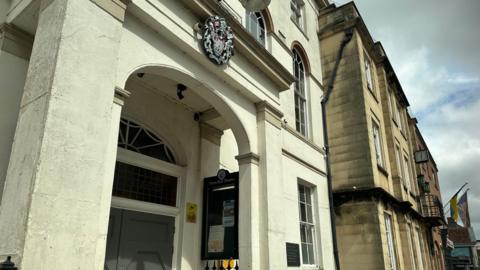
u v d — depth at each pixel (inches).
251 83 301.0
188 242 293.3
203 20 255.6
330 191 466.0
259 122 310.2
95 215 157.6
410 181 839.7
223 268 294.5
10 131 193.0
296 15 532.7
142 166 281.0
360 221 468.1
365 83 552.1
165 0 227.1
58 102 152.2
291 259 345.7
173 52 233.9
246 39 289.6
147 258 266.5
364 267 448.1
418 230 768.9
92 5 177.5
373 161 501.7
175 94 303.0
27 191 139.3
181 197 302.4
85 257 150.0
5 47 199.9
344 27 569.9
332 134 531.5
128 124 280.1
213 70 263.7
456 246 1882.4
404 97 888.3
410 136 941.8
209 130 337.7
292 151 401.4
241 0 343.6
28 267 130.3
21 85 202.7
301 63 504.1
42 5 181.2
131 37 206.1
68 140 153.0
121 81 192.9
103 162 165.9
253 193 283.7
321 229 423.8
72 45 163.0
